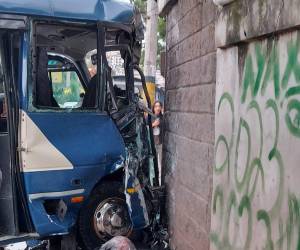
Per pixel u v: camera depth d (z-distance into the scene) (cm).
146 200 670
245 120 351
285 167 291
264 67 323
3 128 574
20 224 579
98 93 620
